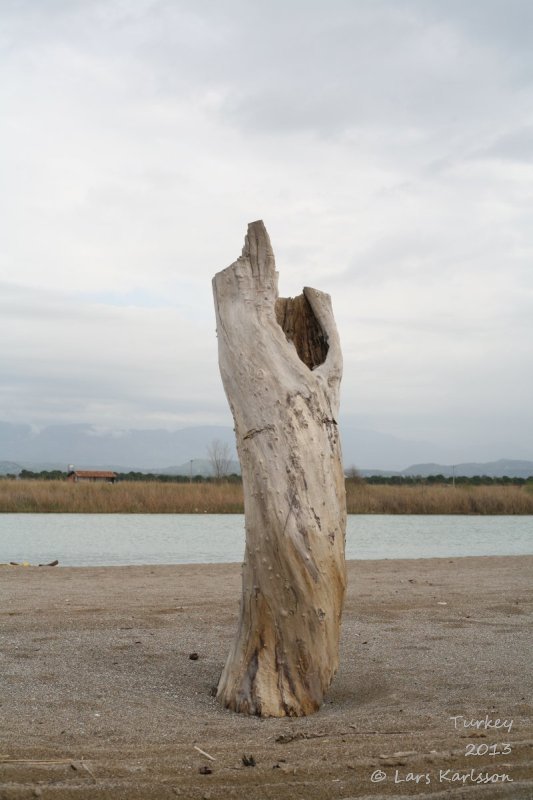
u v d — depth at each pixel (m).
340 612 4.70
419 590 9.73
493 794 3.17
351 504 34.34
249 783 3.28
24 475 51.19
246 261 4.95
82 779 3.29
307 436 4.63
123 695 4.80
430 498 34.91
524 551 18.81
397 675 5.34
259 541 4.55
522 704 4.50
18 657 5.72
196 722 4.26
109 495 32.28
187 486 34.38
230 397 4.83
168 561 15.93
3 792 3.08
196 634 6.75
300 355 5.27
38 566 13.00
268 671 4.51
